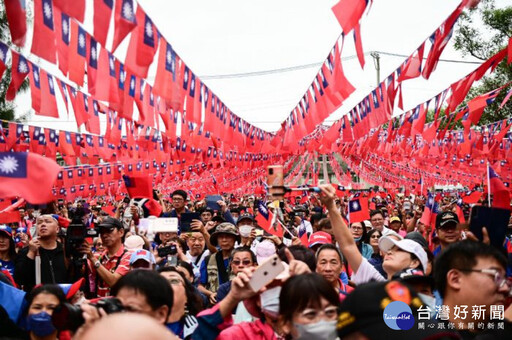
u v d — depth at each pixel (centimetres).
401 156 2014
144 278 333
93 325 139
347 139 887
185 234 870
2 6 1311
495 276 302
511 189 1504
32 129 897
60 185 1234
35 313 380
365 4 426
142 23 430
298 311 274
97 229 677
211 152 1252
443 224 650
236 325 349
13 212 739
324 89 620
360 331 193
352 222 905
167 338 139
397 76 635
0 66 421
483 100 716
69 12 358
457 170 2397
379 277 446
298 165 2806
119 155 1120
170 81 511
